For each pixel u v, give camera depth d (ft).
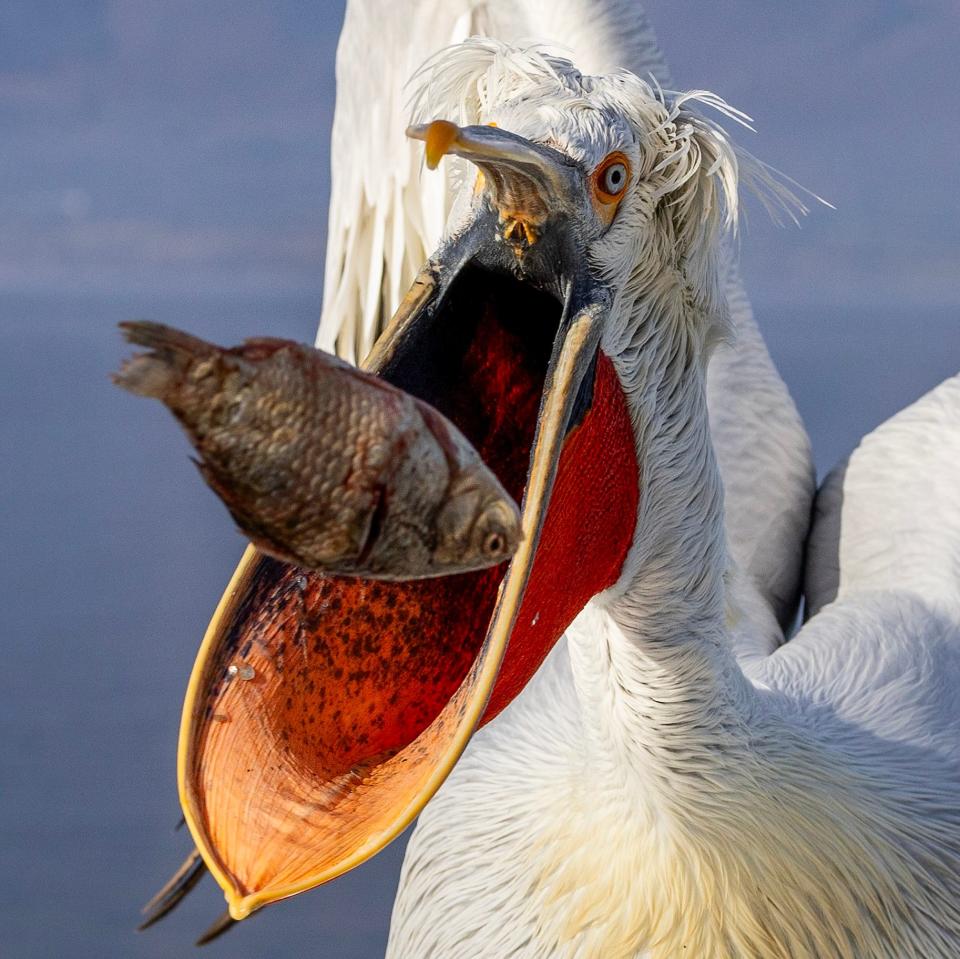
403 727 13.26
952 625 22.88
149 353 8.76
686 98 14.56
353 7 24.50
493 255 13.64
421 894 20.62
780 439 25.79
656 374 14.76
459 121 15.11
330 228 26.37
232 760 12.43
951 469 24.75
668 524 15.23
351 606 13.15
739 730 16.22
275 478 9.19
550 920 17.99
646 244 14.30
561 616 14.07
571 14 20.59
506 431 14.39
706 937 16.76
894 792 18.04
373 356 13.53
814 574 25.72
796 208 15.80
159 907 16.71
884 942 17.07
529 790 19.61
